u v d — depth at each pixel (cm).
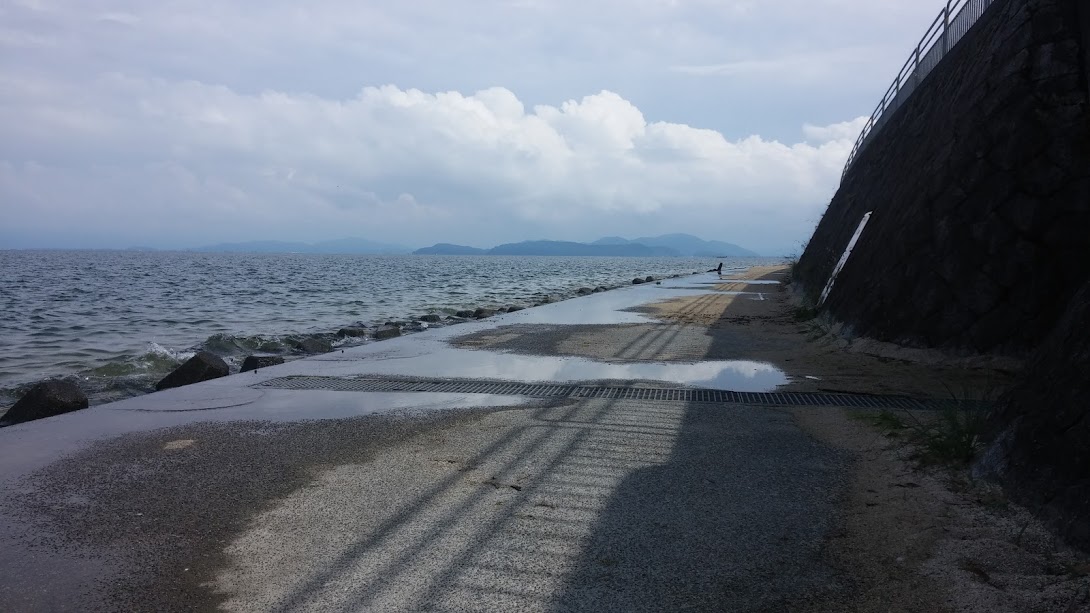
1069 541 335
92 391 1046
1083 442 362
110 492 469
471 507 437
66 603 318
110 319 2345
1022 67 867
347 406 746
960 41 1309
